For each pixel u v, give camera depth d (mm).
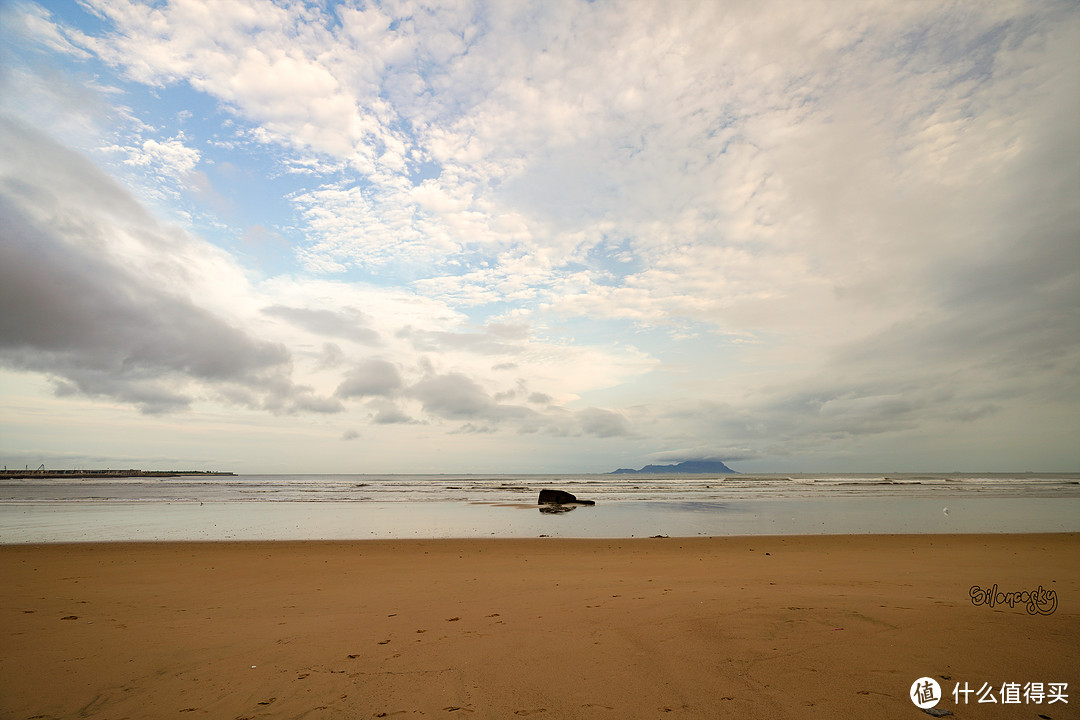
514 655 5035
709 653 4812
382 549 15758
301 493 56125
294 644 5797
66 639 6121
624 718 3627
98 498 45688
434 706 3988
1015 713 3500
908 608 6254
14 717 4059
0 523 25109
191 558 13906
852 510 31781
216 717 3984
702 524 24562
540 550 15281
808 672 4285
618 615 6422
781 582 8992
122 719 3996
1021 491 53562
